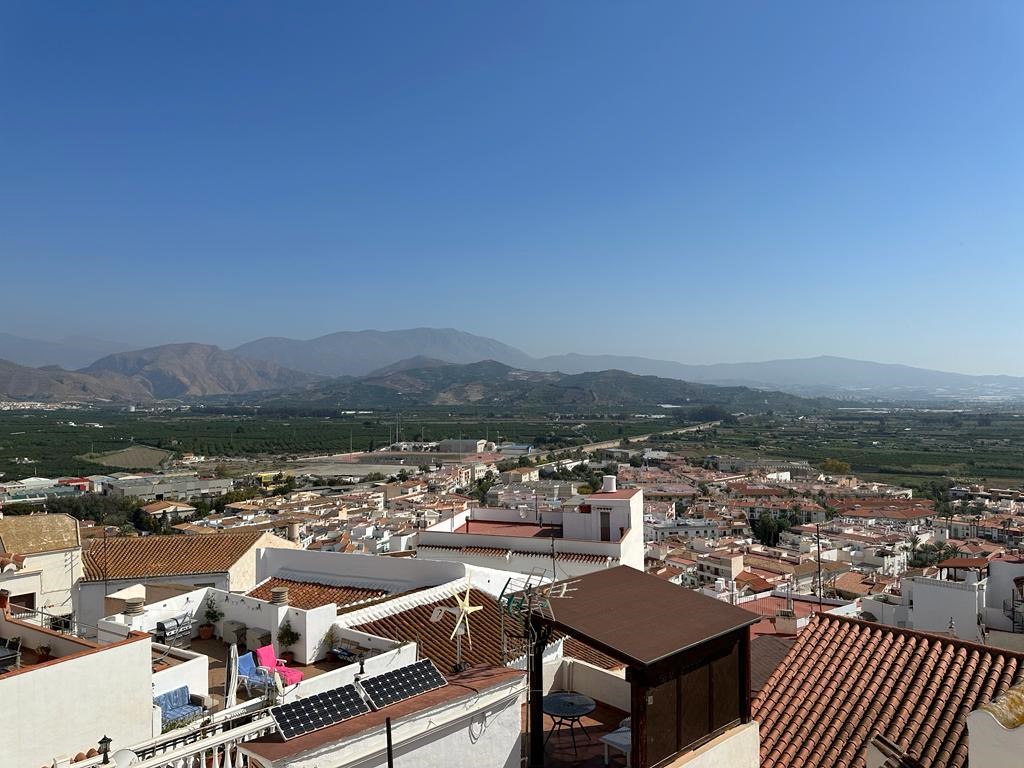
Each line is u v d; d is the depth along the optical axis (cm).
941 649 1917
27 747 1298
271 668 1800
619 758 1370
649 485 19962
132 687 1460
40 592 3141
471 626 2431
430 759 1123
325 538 10144
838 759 1648
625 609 1338
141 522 13950
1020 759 1170
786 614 3766
